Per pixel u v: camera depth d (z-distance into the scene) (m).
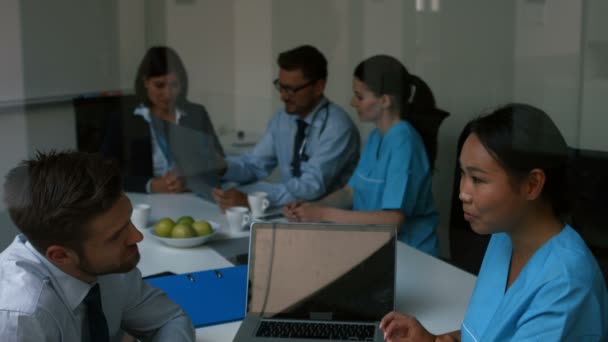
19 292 0.98
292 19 3.54
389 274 1.28
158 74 2.92
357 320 1.26
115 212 0.96
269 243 1.32
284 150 2.59
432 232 2.08
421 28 2.90
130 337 1.23
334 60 3.39
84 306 1.04
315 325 1.24
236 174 2.57
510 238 1.05
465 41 2.71
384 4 3.07
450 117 2.67
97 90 3.68
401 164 2.05
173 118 2.79
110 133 2.84
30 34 3.45
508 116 0.98
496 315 1.02
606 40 2.27
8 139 3.41
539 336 0.94
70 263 0.98
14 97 3.43
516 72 2.55
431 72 2.87
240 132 3.72
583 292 0.93
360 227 1.31
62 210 0.92
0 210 1.06
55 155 0.97
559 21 2.40
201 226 1.75
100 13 3.72
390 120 2.21
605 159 1.78
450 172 2.54
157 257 1.66
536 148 0.97
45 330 0.98
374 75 2.20
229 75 3.85
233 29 3.78
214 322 1.28
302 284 1.29
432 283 1.47
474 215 1.02
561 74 2.38
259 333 1.21
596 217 1.76
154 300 1.21
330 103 2.57
